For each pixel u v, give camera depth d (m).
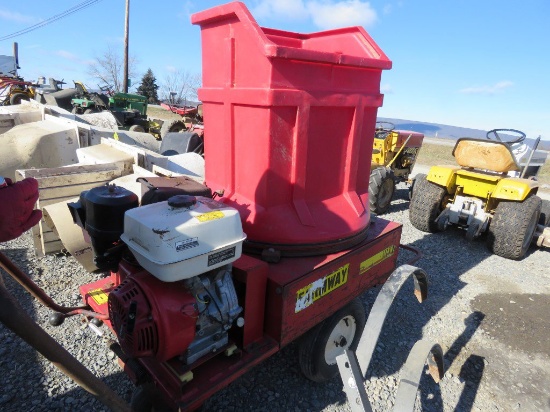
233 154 2.26
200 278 1.73
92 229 1.79
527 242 4.84
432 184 5.43
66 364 1.21
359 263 2.44
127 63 22.34
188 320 1.59
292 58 1.92
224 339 1.83
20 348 2.63
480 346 3.06
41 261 3.84
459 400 2.48
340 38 2.76
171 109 15.43
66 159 5.55
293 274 1.96
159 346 1.56
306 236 2.16
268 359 2.68
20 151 5.21
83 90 14.28
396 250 2.90
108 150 4.68
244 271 1.81
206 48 2.32
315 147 2.24
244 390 2.40
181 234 1.52
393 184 6.50
